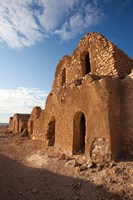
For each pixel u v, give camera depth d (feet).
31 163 28.48
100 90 25.12
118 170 20.44
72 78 42.52
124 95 25.39
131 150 23.65
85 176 20.99
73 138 29.66
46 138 40.52
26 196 17.58
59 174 22.59
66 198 17.33
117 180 18.83
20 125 73.15
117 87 25.75
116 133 24.07
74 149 29.43
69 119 31.07
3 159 30.12
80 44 40.34
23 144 45.47
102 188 18.19
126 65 31.58
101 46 33.17
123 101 25.34
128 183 18.08
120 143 24.44
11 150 39.01
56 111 36.60
